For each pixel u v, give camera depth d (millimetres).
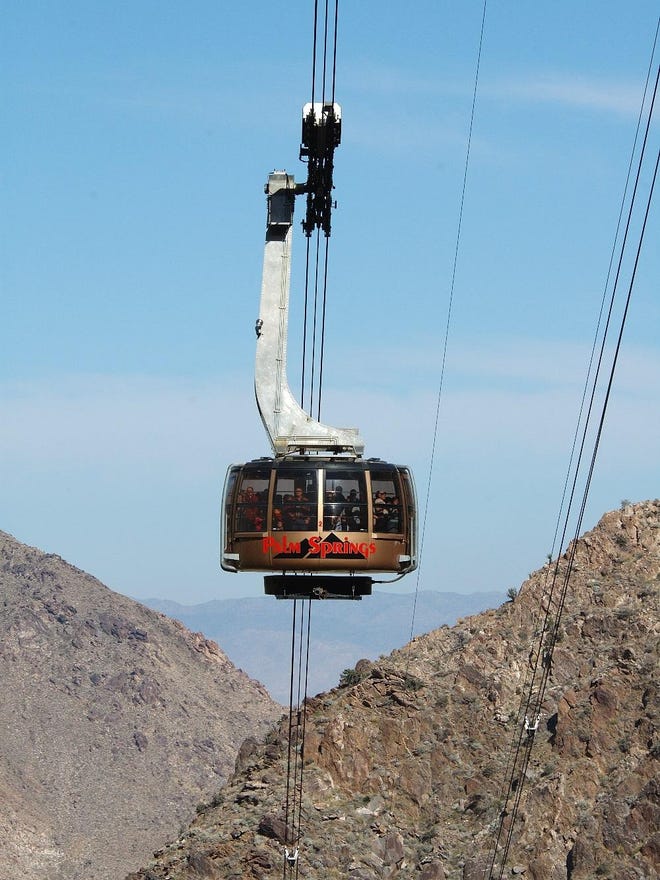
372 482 114312
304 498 113750
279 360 115938
